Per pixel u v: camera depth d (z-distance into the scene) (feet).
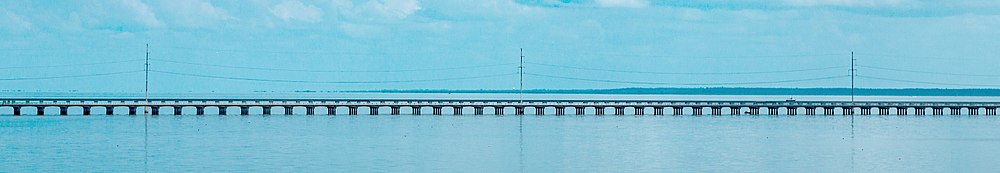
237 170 171.32
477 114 390.42
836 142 233.96
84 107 363.15
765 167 179.11
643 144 225.97
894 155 201.26
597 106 387.34
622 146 220.64
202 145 216.95
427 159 190.19
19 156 192.54
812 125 310.04
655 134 260.21
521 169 176.04
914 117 380.37
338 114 384.06
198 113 371.56
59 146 213.66
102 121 313.53
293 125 295.69
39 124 294.05
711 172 171.83
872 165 182.80
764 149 213.25
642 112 399.24
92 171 169.89
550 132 266.57
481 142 230.07
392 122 317.01
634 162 186.80
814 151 209.15
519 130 275.39
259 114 384.68
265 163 181.47
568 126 297.53
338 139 236.02
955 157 197.16
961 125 313.53
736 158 193.88
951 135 261.03
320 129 274.77
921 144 229.25
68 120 319.68
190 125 292.61
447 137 245.04
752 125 309.01
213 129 272.51
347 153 200.13
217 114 377.71
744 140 239.30
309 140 232.32
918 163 186.39
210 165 178.09
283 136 245.45
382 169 174.09
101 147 211.61
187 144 219.61
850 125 311.47
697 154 201.46
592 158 193.77
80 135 245.86
